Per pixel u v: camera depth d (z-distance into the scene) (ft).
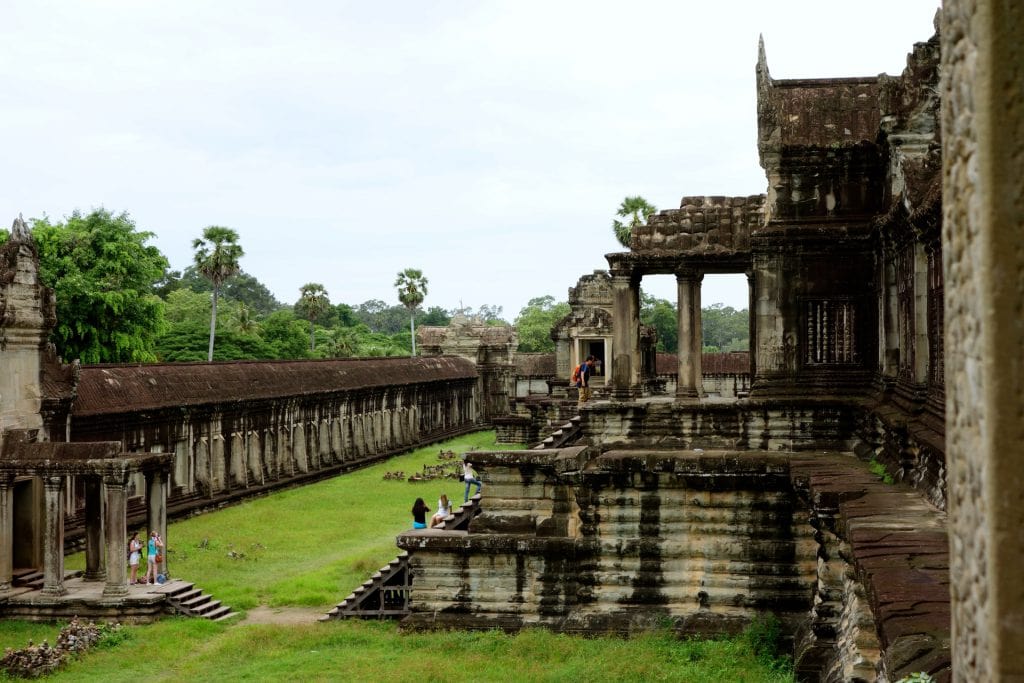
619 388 95.20
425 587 83.30
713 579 78.48
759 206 95.91
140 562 107.86
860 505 51.08
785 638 73.72
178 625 88.58
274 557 117.70
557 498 83.10
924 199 55.83
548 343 398.83
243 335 267.39
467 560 82.58
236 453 162.50
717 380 206.39
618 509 80.38
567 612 80.69
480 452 84.69
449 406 286.66
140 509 133.18
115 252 183.11
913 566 37.42
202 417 151.02
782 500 77.51
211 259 235.81
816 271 86.79
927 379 59.72
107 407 126.52
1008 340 15.29
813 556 76.89
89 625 84.64
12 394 98.22
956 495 17.76
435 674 67.92
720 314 636.89
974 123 15.93
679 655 71.77
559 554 80.89
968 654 16.98
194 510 145.79
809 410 85.66
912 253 63.98
